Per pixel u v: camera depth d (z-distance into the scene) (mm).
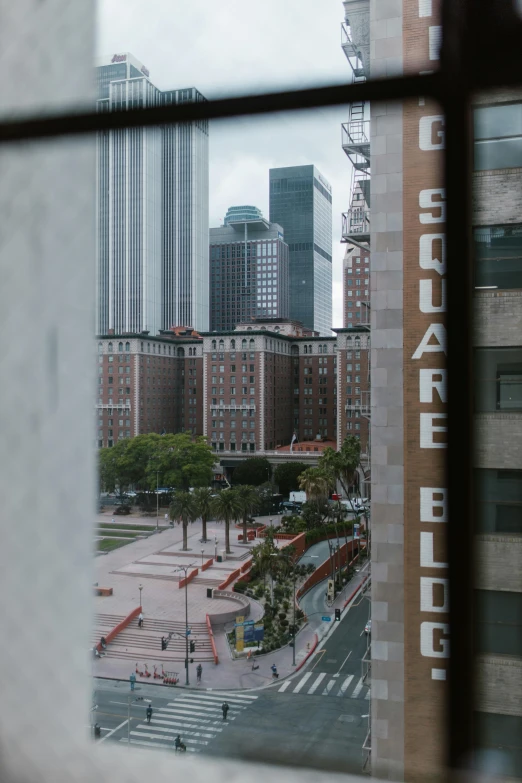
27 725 2119
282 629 55562
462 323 2760
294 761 2121
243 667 49469
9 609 2102
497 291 15383
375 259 18906
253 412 127562
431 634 17922
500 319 15461
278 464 119375
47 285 2232
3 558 2094
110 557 77125
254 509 92562
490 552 15242
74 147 2150
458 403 2838
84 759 2092
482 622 15031
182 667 49688
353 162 38938
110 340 129500
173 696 44219
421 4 17531
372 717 18000
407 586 18172
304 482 80812
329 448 81625
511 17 1642
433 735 17344
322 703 42312
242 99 1745
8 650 2092
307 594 66188
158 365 137250
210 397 130000
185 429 145250
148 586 66750
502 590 15078
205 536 83938
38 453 2195
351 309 118812
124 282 195625
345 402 111625
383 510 18656
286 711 41125
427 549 18062
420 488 18219
